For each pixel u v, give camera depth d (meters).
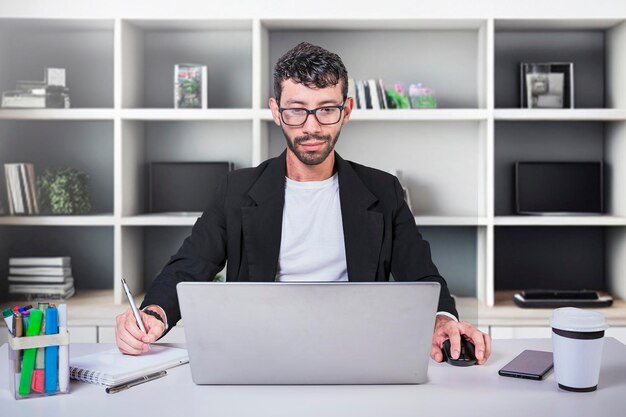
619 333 3.16
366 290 1.31
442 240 3.67
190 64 3.39
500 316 3.19
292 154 1.99
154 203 3.57
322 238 1.99
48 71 3.37
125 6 3.29
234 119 3.33
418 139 3.62
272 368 1.35
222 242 1.97
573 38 3.58
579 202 3.48
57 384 1.33
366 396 1.31
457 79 3.59
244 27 3.51
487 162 3.28
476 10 3.25
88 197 3.53
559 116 3.26
